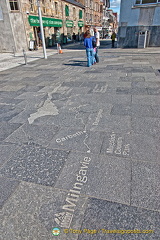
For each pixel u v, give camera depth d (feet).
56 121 12.59
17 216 6.21
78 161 8.57
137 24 50.37
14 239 5.52
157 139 9.77
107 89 18.43
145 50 46.39
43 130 11.53
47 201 6.68
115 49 52.90
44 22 71.77
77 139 10.29
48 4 73.97
